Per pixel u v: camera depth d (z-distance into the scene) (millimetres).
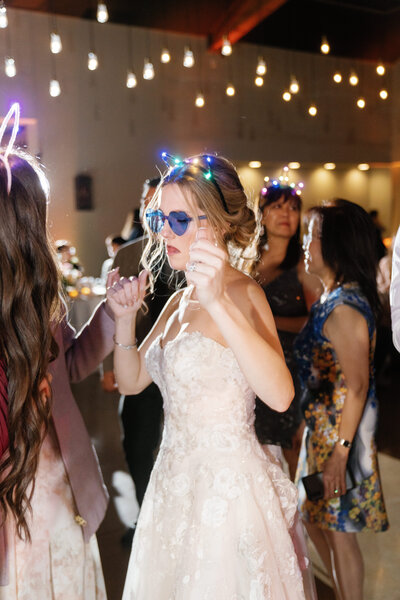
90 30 7957
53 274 1252
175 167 1533
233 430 1449
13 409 1137
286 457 2885
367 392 2049
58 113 7797
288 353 2738
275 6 7688
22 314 1166
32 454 1198
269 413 2668
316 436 2117
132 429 2959
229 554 1396
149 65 5621
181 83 8711
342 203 2129
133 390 1724
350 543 2084
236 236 1597
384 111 10008
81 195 8125
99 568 1649
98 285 6703
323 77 9555
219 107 9023
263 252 2791
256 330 1437
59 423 1540
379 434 4363
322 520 2072
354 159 9938
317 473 2020
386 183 10773
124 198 8469
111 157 8289
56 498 1515
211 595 1379
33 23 7449
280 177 2850
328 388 2082
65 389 1592
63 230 8117
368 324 1988
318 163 9719
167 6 8156
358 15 9023
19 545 1451
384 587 2549
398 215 10641
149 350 1597
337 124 9789
